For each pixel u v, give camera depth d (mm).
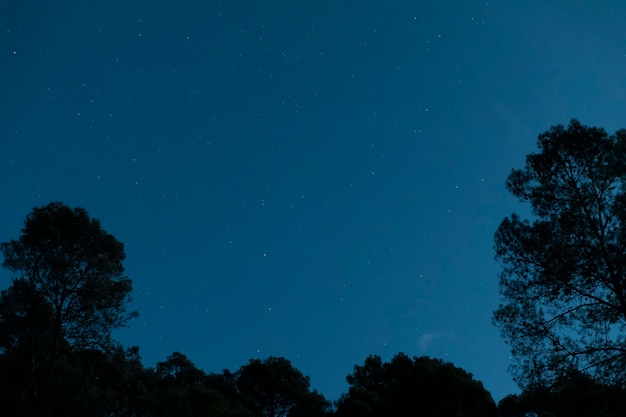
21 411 22469
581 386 14656
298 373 46312
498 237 16969
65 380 24750
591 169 16219
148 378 37000
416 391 31594
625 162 15594
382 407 31906
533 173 16828
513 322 16125
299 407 40969
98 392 26672
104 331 24031
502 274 16781
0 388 22641
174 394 30297
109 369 27844
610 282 15250
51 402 24219
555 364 15211
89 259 24188
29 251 24328
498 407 25188
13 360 24109
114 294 24375
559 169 16453
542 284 16062
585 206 15945
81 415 25359
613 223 15562
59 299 23875
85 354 24562
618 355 14555
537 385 15297
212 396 31188
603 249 15383
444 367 32656
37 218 24969
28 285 23859
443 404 29953
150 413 30328
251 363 43281
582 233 15906
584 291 15602
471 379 33031
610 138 16344
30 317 23688
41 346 24750
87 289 23578
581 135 16281
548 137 16828
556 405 15094
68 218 25031
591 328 15266
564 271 15578
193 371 42469
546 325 15672
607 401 14375
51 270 23938
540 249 16078
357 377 44062
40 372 24516
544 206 16625
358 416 31406
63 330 23891
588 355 14938
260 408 41312
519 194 17078
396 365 42531
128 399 30141
